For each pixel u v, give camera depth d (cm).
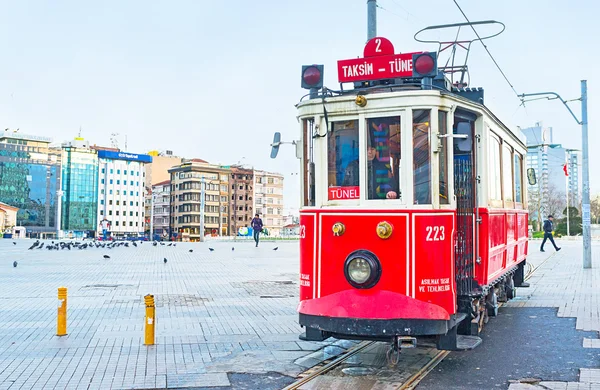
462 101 775
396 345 687
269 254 3005
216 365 750
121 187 12850
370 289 693
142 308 1196
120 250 3497
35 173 11894
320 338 726
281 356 796
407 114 705
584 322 1018
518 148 1264
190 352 820
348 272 698
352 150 730
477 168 862
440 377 693
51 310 1173
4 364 753
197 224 11600
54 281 1691
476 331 859
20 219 11681
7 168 11631
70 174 12131
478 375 700
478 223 857
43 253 3141
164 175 13988
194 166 11656
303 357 790
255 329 984
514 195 1204
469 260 820
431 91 708
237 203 12306
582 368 722
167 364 755
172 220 12225
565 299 1284
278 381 683
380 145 718
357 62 764
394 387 649
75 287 1545
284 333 951
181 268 2139
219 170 11994
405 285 686
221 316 1109
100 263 2383
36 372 716
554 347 841
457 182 782
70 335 930
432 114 711
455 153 786
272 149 793
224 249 3550
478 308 884
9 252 3253
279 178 13425
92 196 12375
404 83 753
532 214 7850
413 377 685
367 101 718
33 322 1042
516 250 1231
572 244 4009
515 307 1186
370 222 702
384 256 694
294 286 1583
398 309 672
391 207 697
